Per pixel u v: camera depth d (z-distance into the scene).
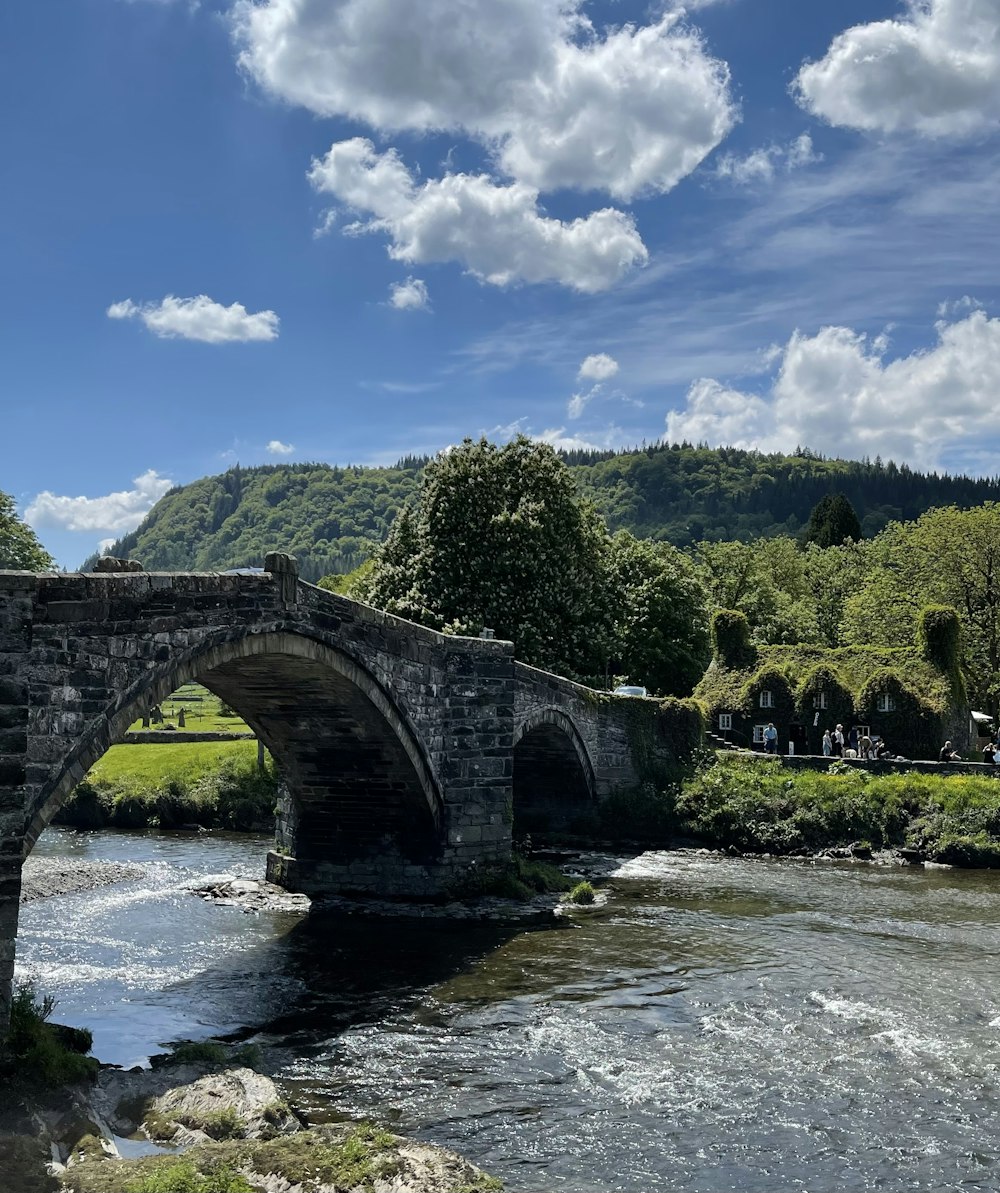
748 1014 22.56
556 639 52.47
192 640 23.19
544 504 53.03
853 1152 15.91
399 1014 22.73
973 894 36.38
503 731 35.66
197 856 43.91
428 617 51.31
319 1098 17.95
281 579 26.02
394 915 32.19
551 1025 21.91
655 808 48.34
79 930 30.22
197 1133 15.63
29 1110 15.76
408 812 34.03
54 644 19.73
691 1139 16.33
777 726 59.53
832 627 102.81
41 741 19.39
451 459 53.91
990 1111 17.41
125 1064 19.33
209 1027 21.84
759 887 37.66
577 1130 16.66
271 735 33.22
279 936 29.73
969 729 58.50
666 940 29.34
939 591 72.81
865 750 54.59
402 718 31.53
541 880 36.16
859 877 39.84
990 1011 22.69
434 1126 16.78
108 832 51.03
